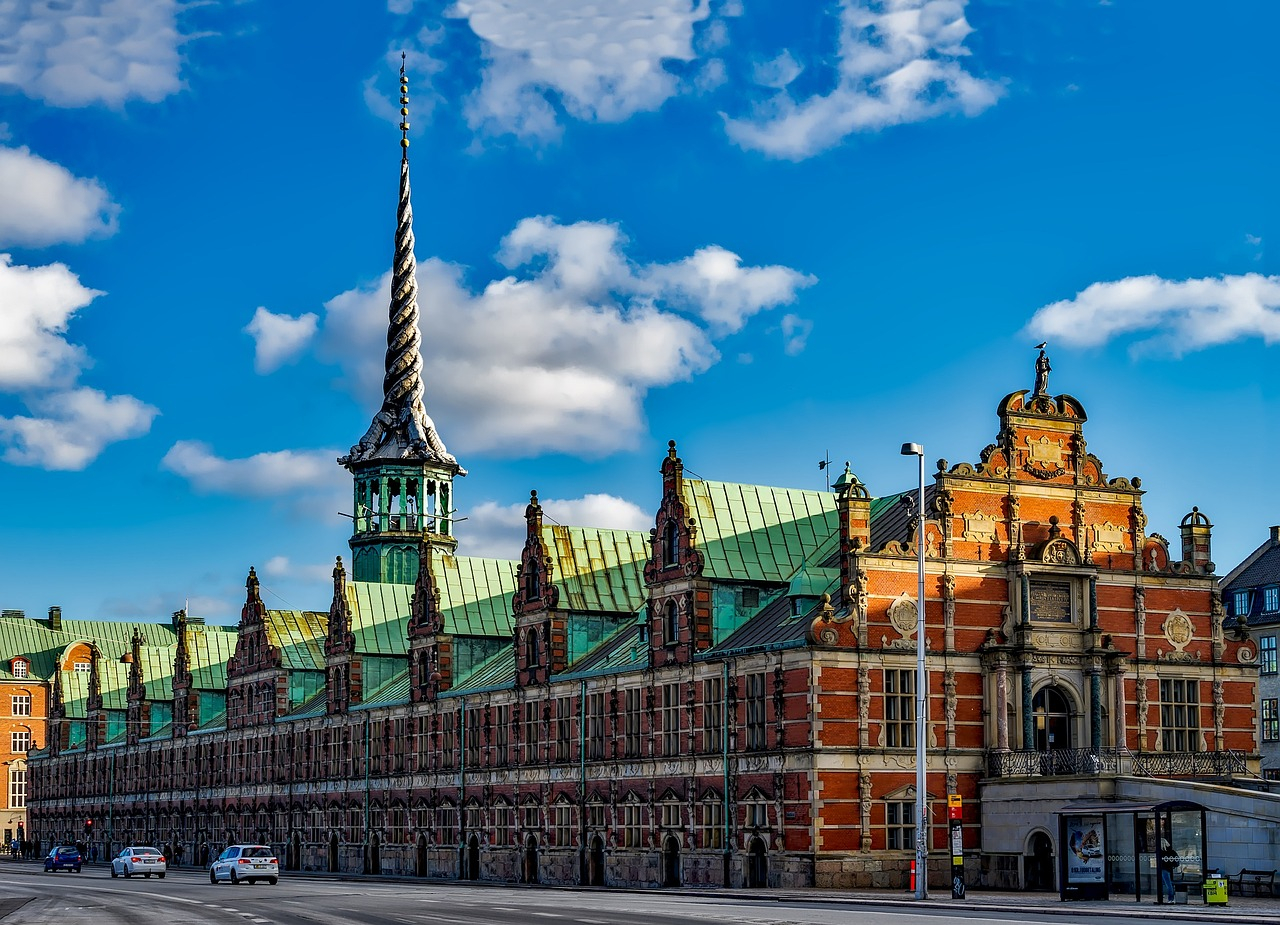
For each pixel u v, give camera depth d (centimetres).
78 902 6600
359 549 14162
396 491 14188
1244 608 10694
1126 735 7881
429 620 10838
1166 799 6631
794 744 7431
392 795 11062
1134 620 8019
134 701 15950
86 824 16112
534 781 9475
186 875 10981
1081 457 8062
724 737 7881
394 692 11506
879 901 6034
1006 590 7806
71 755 17462
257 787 13138
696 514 8475
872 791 7394
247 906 6138
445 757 10462
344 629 11925
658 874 8319
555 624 9431
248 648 13525
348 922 4984
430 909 5722
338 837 11756
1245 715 8206
